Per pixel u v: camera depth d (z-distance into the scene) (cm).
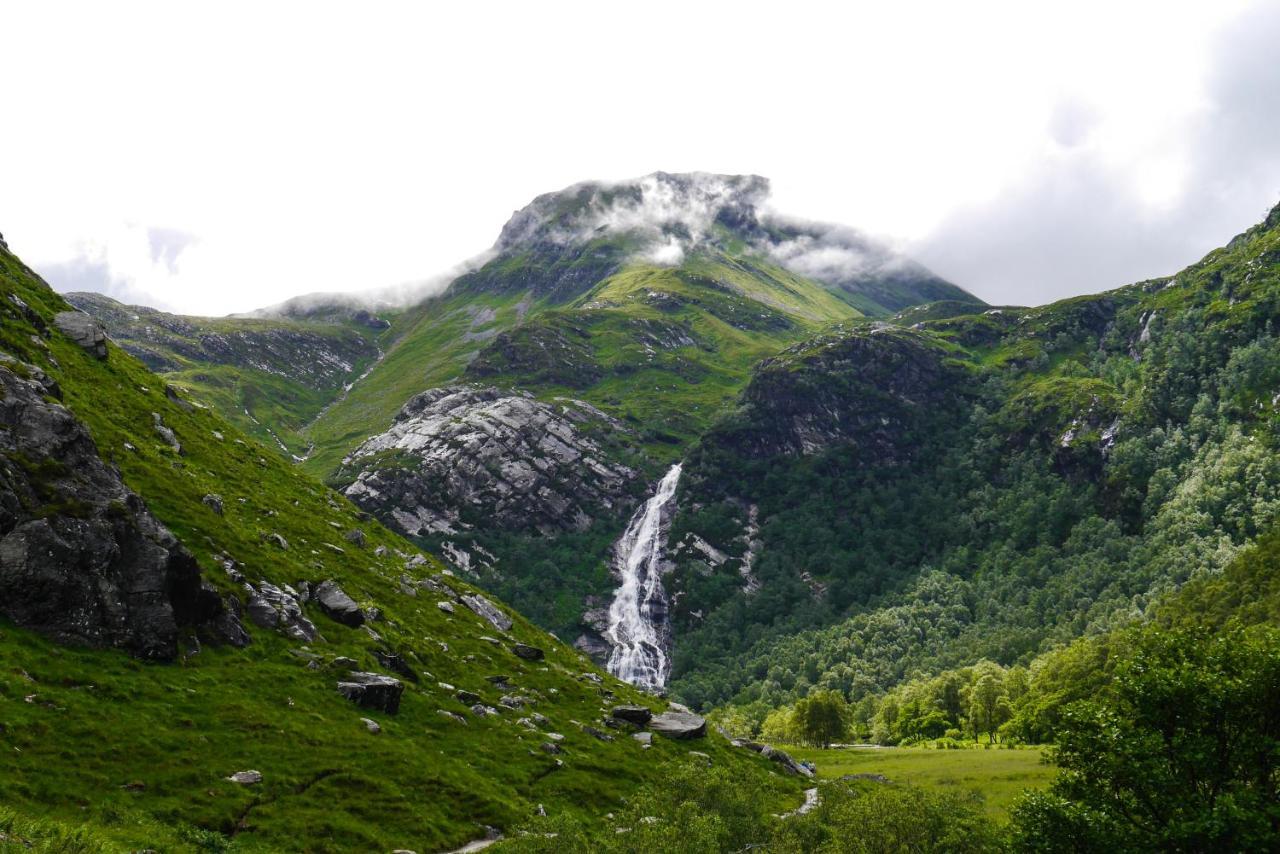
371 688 6806
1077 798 4684
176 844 4262
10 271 11256
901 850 5906
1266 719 4425
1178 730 4525
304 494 11512
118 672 5562
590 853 4962
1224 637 4791
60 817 4125
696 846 5353
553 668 10288
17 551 5484
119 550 6031
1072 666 19525
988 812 8775
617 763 7825
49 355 9538
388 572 10300
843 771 13138
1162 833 4156
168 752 5081
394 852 5069
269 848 4638
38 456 6106
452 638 9450
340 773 5666
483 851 5350
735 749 10662
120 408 9638
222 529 8044
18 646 5203
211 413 12612
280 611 7400
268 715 5944
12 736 4541
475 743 7112
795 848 6197
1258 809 4094
